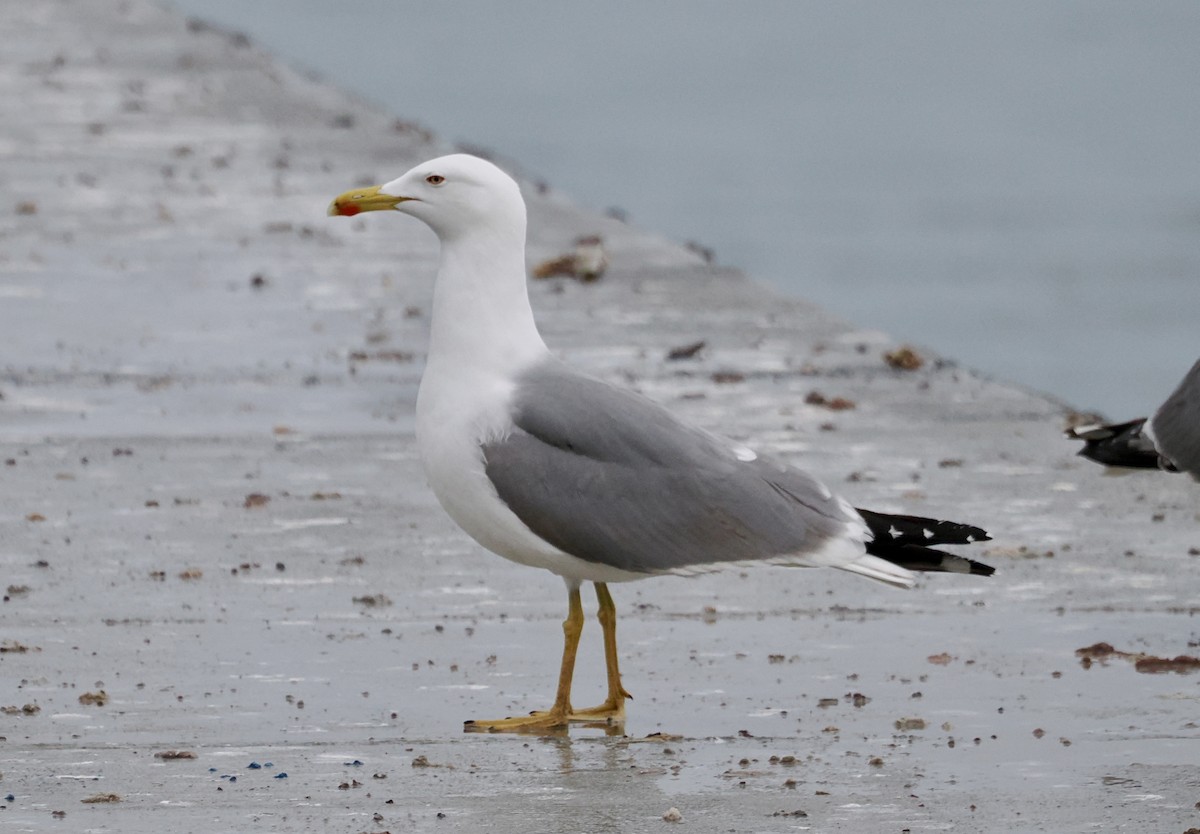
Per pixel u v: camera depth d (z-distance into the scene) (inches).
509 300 408.5
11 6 1306.6
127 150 965.2
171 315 722.2
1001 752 364.5
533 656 424.5
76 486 539.8
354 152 982.4
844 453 582.9
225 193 896.9
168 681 401.7
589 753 366.0
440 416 403.5
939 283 1434.5
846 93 2228.1
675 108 2114.9
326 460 571.2
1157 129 2049.7
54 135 986.7
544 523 390.9
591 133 1971.0
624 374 660.1
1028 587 473.4
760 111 2117.4
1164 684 405.4
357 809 333.4
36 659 412.5
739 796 340.8
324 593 462.3
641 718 387.2
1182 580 477.4
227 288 759.7
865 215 1652.3
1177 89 2252.7
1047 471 571.2
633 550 388.8
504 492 393.7
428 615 449.7
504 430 396.2
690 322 730.8
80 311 721.0
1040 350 1262.3
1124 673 413.1
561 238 843.4
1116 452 490.0
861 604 464.4
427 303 749.9
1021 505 538.0
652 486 389.7
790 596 470.6
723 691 403.2
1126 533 514.9
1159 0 2802.7
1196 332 1295.5
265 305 738.8
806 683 407.8
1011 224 1616.6
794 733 377.1
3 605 446.3
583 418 394.6
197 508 523.5
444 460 401.7
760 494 389.4
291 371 661.9
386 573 478.0
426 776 351.6
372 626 441.4
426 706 392.2
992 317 1342.3
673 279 791.7
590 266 784.3
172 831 321.7
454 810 333.1
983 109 2156.7
